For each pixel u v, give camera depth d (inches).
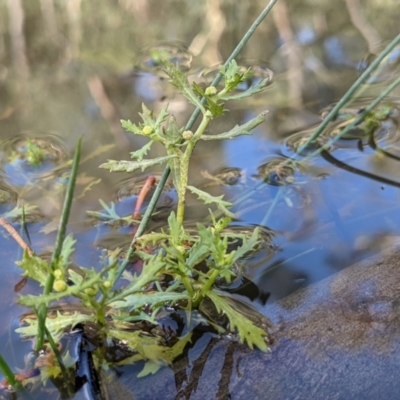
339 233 12.1
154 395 8.5
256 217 12.7
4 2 22.9
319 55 19.1
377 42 19.6
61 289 7.5
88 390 8.6
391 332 9.0
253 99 16.9
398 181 13.5
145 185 12.6
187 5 22.7
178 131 9.9
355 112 16.0
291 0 22.4
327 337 9.1
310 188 13.5
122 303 9.0
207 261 9.0
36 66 19.5
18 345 9.3
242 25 21.2
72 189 6.9
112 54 20.0
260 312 9.8
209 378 8.7
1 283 10.7
